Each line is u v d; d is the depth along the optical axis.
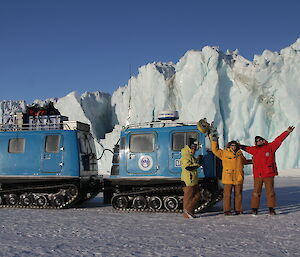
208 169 7.66
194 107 32.72
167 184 7.96
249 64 33.72
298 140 30.25
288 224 5.82
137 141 8.24
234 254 3.84
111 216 7.07
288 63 31.78
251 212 7.51
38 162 8.92
